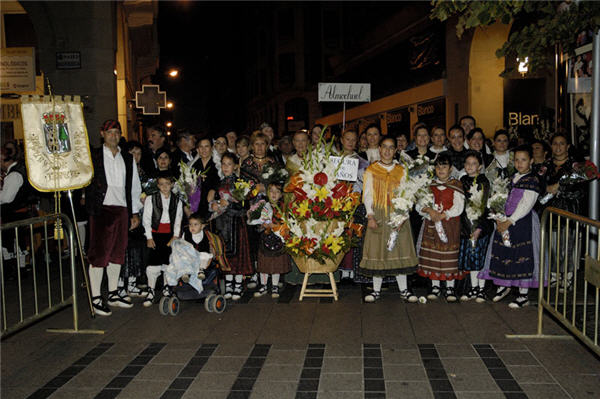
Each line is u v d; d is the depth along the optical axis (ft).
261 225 20.22
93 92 35.32
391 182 19.35
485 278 19.34
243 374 13.01
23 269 25.32
